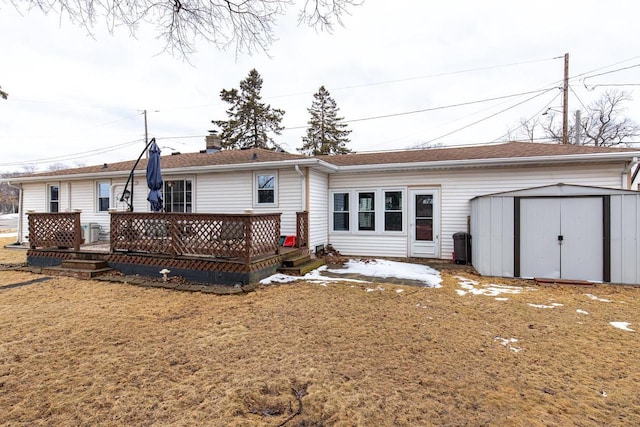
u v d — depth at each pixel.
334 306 4.91
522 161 8.12
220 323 4.21
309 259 8.51
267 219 6.95
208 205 10.34
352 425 2.15
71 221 7.75
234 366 3.00
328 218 10.51
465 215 9.07
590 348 3.40
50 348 3.40
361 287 6.09
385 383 2.69
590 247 6.47
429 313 4.57
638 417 2.25
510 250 6.95
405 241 9.67
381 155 11.80
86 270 7.04
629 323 4.16
